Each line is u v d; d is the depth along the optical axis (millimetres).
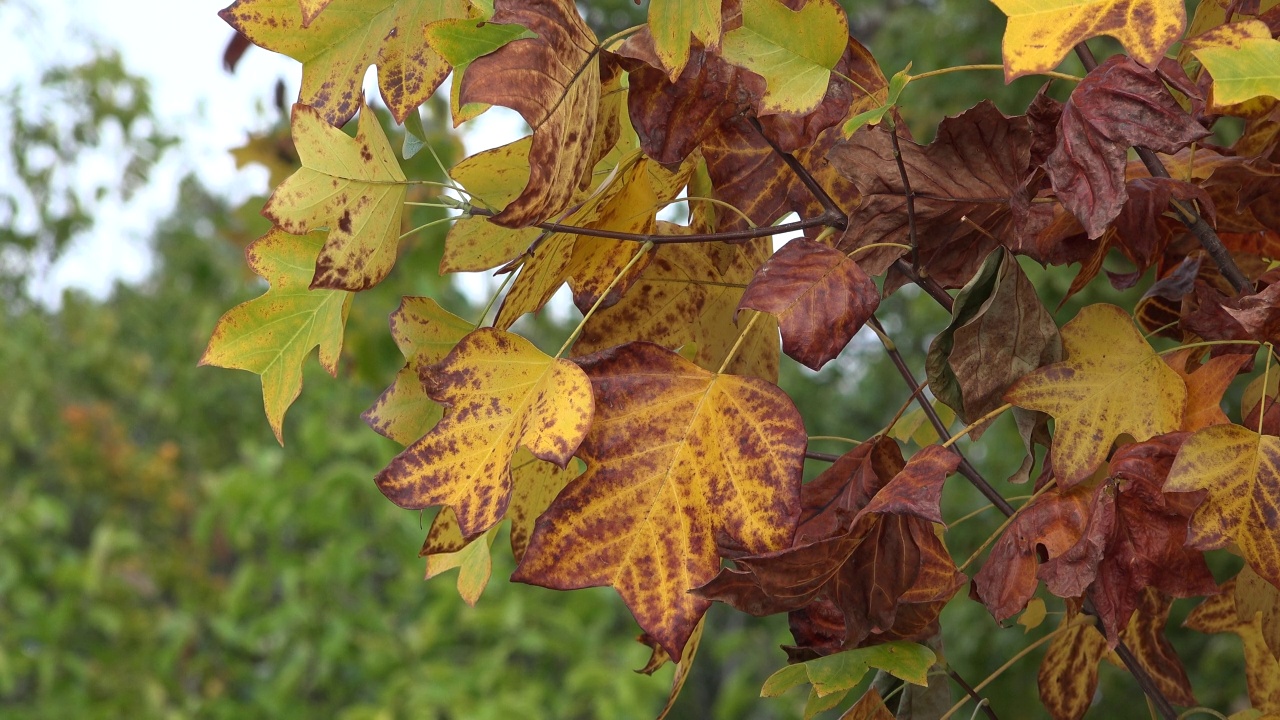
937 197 1122
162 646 5891
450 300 4398
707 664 8195
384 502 5234
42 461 7395
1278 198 1146
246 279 5918
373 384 3926
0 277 7203
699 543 1019
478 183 1140
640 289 1201
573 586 1007
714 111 1079
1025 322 1077
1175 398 1076
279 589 6230
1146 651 1232
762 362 1239
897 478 1042
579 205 1068
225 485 5230
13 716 5277
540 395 1022
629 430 1029
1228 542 1012
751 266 1206
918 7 7172
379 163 1055
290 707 5086
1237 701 4848
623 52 1043
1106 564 1047
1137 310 1232
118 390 7719
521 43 1006
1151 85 1016
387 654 4988
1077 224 1117
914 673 1065
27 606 5453
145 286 8469
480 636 5273
